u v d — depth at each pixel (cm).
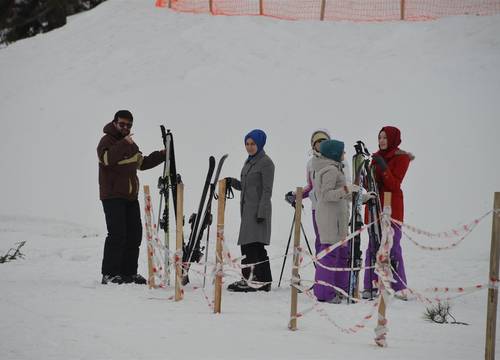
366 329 1897
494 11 6438
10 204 4825
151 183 4856
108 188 2656
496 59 5666
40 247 3700
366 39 6297
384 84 5597
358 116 5266
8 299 2184
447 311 2164
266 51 6159
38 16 10956
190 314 2027
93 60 6384
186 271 2658
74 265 3195
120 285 2570
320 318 2041
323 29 6469
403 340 1762
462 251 3603
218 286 2078
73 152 5341
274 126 5284
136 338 1645
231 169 4875
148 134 5281
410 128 5053
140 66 6141
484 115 5062
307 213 4406
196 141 5194
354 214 2461
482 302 2558
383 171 2573
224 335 1727
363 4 6800
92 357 1443
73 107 5809
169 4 7019
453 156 4709
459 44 5962
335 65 5938
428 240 3862
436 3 6662
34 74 6444
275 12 6788
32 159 5341
